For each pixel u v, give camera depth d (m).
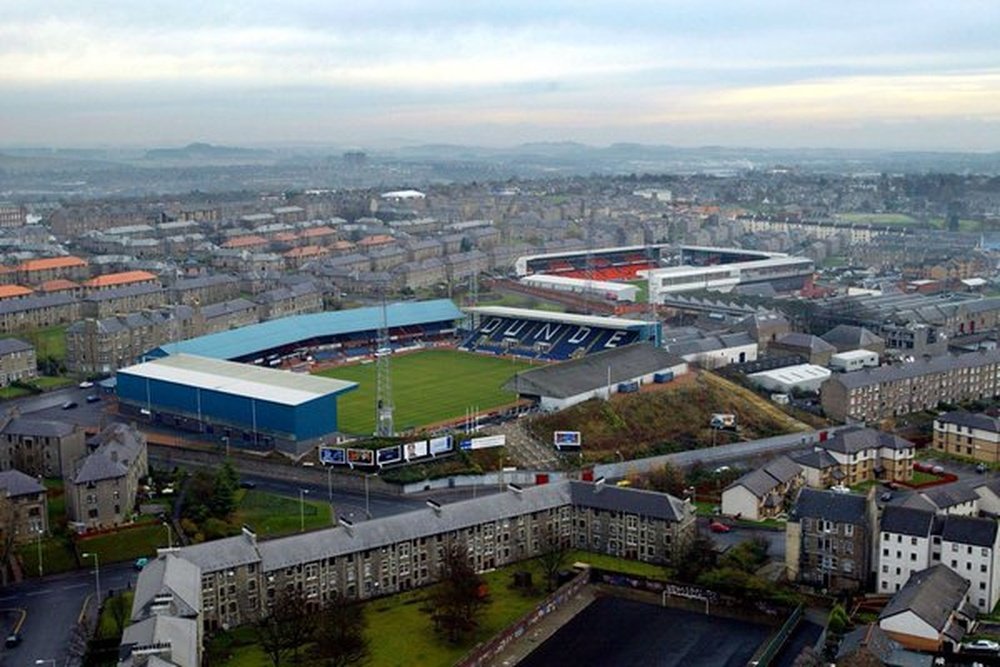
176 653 180.00
